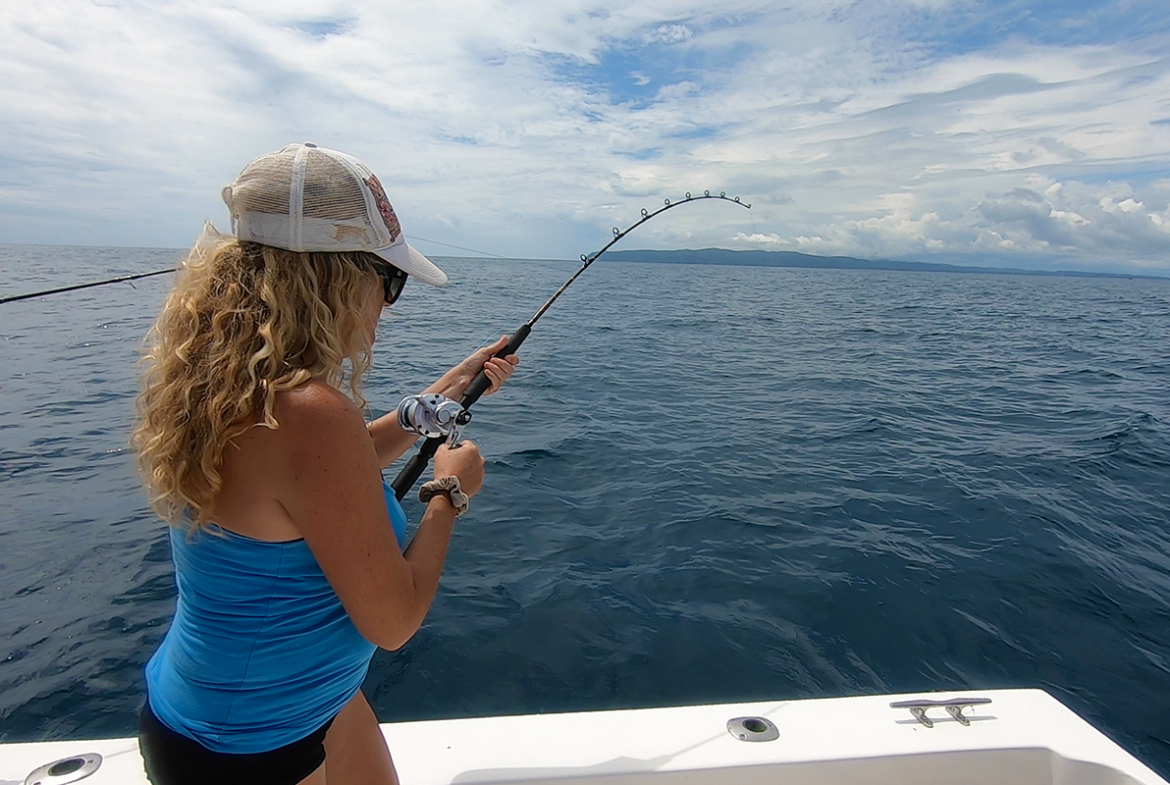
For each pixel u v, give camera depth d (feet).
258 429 3.00
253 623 3.25
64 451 18.21
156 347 3.25
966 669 9.40
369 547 3.12
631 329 52.95
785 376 33.22
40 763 4.82
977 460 18.60
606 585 11.30
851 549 12.69
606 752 5.10
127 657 9.29
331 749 4.14
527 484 15.89
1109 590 11.41
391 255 3.43
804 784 5.03
